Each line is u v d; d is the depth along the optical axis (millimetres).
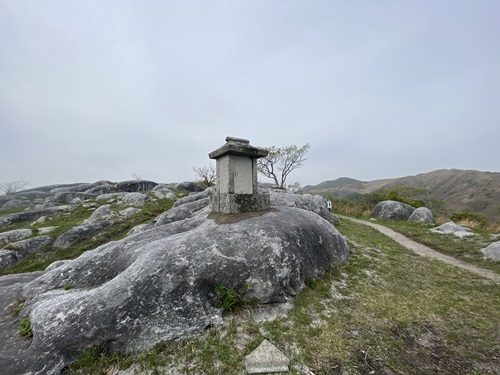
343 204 23422
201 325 3867
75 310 3633
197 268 4391
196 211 10992
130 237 6473
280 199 12227
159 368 3238
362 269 6480
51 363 3188
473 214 16031
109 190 33094
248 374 3105
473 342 3684
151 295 3895
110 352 3447
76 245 12719
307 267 5438
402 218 17812
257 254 4785
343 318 4254
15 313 4508
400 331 3920
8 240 13102
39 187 43156
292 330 3895
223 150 6434
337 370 3121
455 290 5504
